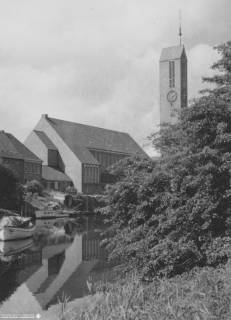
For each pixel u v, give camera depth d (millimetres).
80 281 29141
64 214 104812
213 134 19094
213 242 18469
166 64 152250
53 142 145375
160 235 20516
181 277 18453
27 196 97688
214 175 18672
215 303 13266
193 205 18938
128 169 22562
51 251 44625
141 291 16234
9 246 49219
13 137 128500
